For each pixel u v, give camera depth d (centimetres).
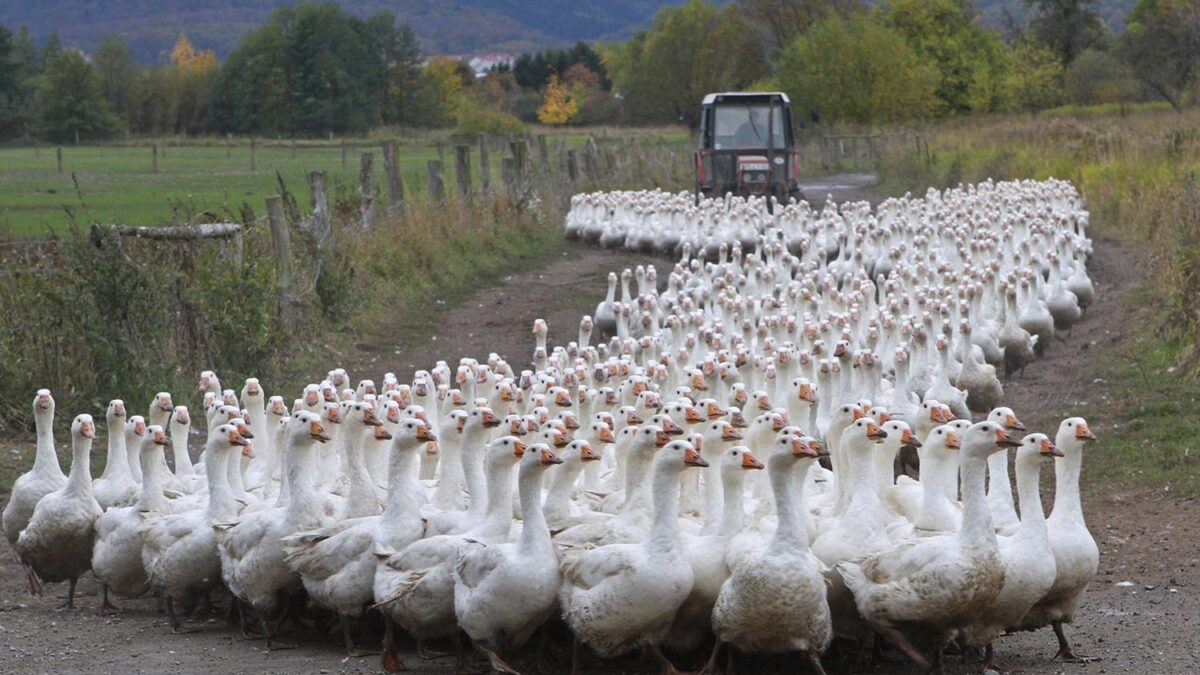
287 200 2452
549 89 11362
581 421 1370
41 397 1244
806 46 6844
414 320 2431
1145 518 1343
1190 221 2381
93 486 1234
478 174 4694
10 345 1750
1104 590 1130
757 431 1107
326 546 982
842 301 2091
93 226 1855
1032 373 2036
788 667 945
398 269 2611
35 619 1109
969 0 8506
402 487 997
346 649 999
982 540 880
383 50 9662
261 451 1348
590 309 2578
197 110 9625
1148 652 956
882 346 1816
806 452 866
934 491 1004
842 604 944
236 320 1906
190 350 1869
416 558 945
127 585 1122
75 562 1159
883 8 7975
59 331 1769
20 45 10319
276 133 9106
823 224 2912
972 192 3622
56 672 941
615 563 885
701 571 916
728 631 882
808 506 1066
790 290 2172
